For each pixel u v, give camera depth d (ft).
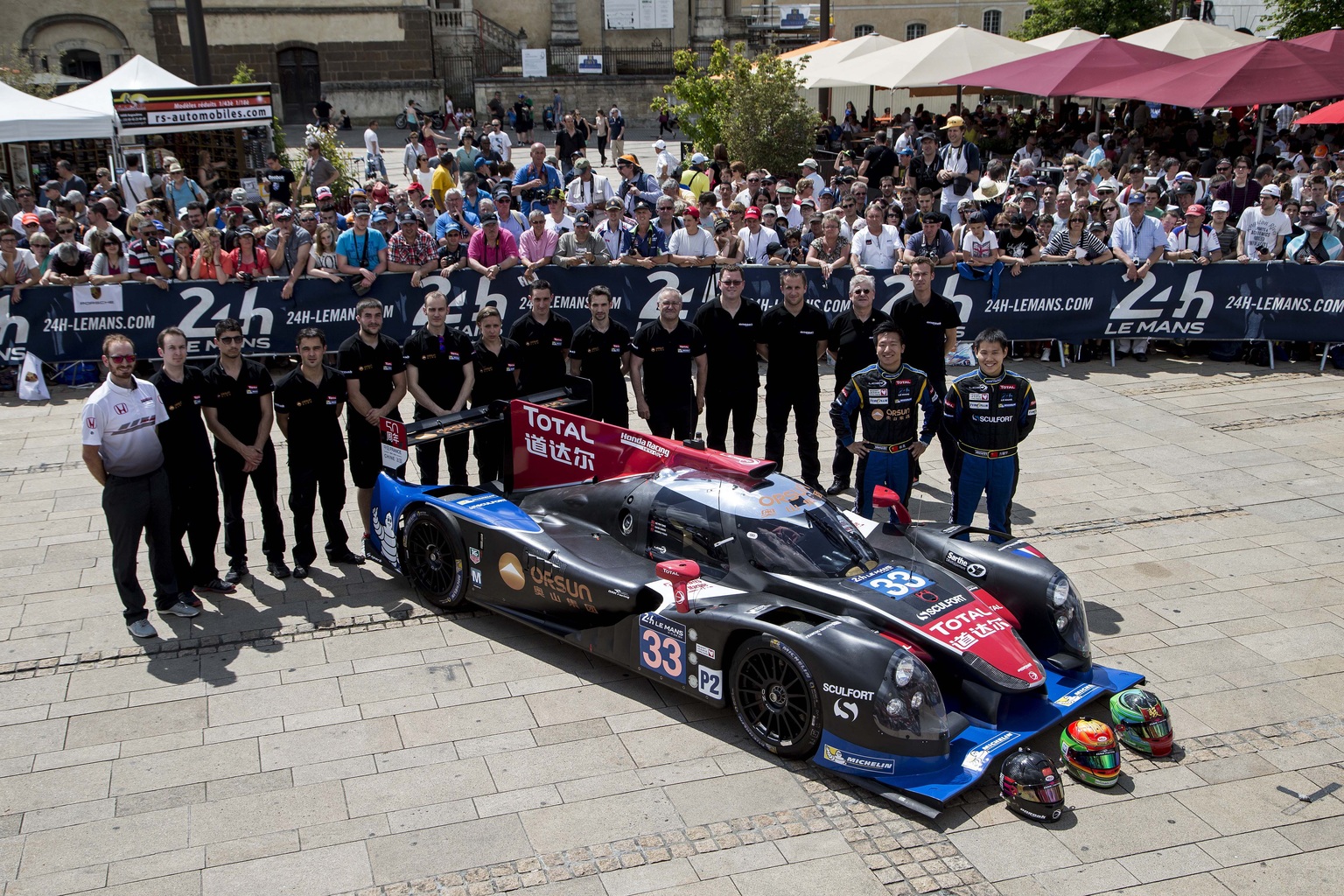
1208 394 36.68
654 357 26.96
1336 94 51.62
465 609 22.07
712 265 37.83
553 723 17.85
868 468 24.04
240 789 16.07
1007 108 105.81
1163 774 16.52
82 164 61.36
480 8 120.67
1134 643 20.47
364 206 36.50
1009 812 15.58
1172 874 14.26
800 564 18.19
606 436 21.88
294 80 112.06
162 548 21.08
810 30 128.06
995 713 16.49
